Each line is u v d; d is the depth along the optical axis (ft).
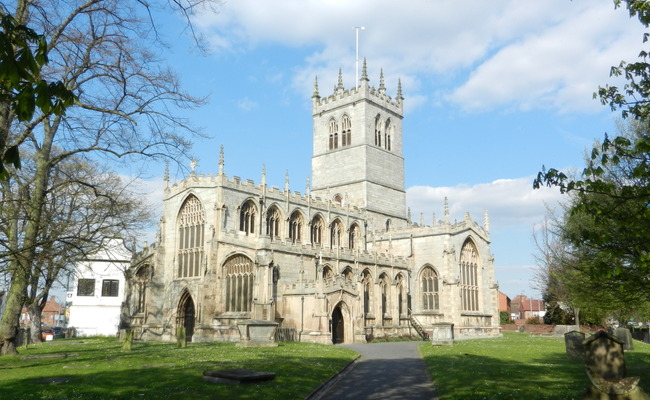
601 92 65.57
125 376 90.58
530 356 134.82
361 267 250.98
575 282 115.24
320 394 79.92
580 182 57.11
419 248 283.38
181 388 76.79
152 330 224.94
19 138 89.45
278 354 131.95
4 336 124.06
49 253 110.22
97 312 295.48
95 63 94.99
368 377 99.04
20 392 74.43
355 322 215.31
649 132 85.35
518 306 652.89
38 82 32.35
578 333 128.47
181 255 230.48
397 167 339.98
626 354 140.46
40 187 110.73
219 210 220.02
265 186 243.60
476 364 113.50
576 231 97.60
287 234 251.60
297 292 209.15
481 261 291.79
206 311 209.77
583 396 66.03
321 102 346.13
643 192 56.59
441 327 179.32
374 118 329.31
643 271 64.28
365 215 304.91
